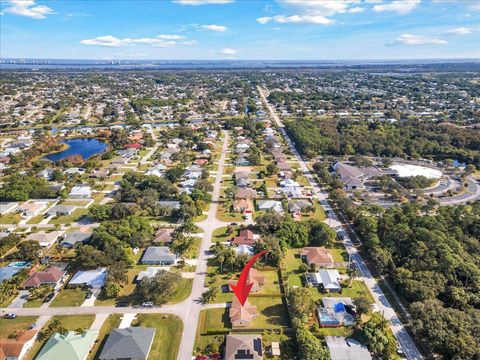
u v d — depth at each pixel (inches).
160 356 3705.7
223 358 3678.6
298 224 6058.1
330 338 3875.5
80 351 3654.0
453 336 3609.7
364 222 6053.2
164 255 5374.0
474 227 5876.0
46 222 6653.5
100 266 5152.6
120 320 4200.3
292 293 4355.3
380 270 5068.9
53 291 4702.3
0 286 4618.6
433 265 4842.5
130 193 7332.7
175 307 4429.1
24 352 3725.4
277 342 3887.8
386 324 3991.1
